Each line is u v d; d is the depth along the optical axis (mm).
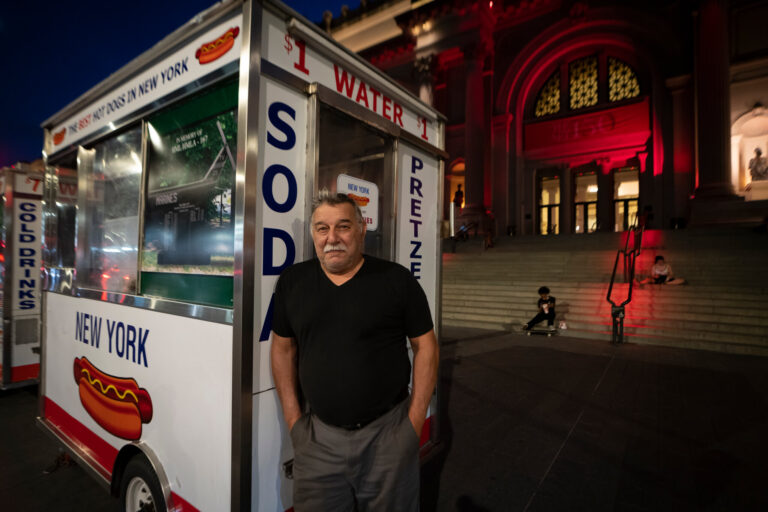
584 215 18641
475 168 18844
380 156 2467
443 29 19750
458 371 5617
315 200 1670
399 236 2643
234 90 1764
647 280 9562
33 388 4980
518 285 10727
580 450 3328
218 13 1773
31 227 4492
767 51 14547
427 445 2816
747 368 5836
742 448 3352
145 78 2250
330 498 1556
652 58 16578
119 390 2307
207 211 1867
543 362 6125
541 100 19625
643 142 16797
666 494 2707
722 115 14398
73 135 2975
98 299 2523
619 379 5262
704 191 14555
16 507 2627
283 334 1646
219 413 1685
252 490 1661
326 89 1936
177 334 1911
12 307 4363
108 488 2279
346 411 1526
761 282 8742
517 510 2547
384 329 1583
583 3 17625
